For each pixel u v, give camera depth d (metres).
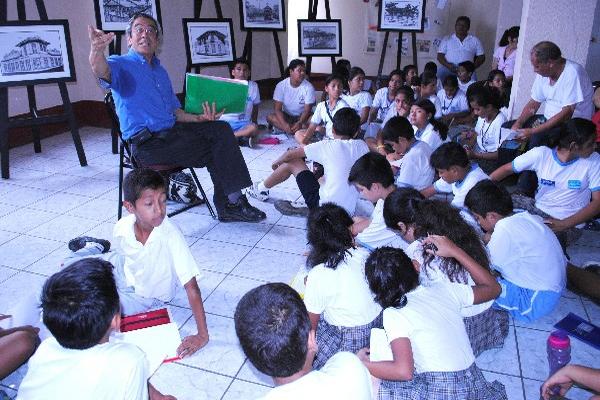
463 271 1.82
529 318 2.35
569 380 1.61
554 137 3.00
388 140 3.15
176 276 2.25
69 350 1.28
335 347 1.87
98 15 4.64
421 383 1.59
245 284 2.66
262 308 1.14
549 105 3.82
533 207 3.03
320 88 8.56
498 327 2.16
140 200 1.96
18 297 2.51
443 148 2.63
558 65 3.62
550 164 2.92
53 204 3.63
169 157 3.17
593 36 7.16
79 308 1.22
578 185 2.86
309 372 1.20
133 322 2.20
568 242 2.94
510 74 5.99
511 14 6.41
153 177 1.98
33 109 4.37
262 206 3.66
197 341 2.15
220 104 3.26
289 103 5.57
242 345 1.15
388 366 1.55
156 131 3.18
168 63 6.07
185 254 2.11
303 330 1.14
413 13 6.68
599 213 3.26
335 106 4.54
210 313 2.42
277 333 1.11
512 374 2.04
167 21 5.94
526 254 2.24
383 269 1.60
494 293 1.83
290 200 3.74
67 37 4.20
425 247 1.85
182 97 6.31
